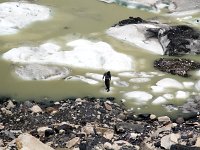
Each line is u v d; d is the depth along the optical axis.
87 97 26.25
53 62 30.03
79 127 22.17
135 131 21.91
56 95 26.52
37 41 33.12
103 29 35.72
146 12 40.06
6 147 18.27
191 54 32.16
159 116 24.67
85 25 36.44
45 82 27.86
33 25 35.94
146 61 30.94
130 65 30.23
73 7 40.59
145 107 25.52
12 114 23.84
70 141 20.25
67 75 28.69
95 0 42.66
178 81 28.36
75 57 30.50
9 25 35.38
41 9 38.81
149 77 28.78
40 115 23.62
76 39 33.53
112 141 20.50
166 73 29.38
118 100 26.12
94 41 33.25
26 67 29.20
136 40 33.53
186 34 33.88
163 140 19.84
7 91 26.84
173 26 35.47
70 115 23.78
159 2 41.53
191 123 23.03
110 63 30.12
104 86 27.48
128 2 41.69
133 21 36.50
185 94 26.88
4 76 28.41
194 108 25.50
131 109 25.25
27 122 22.94
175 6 40.88
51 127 21.89
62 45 32.53
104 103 25.09
